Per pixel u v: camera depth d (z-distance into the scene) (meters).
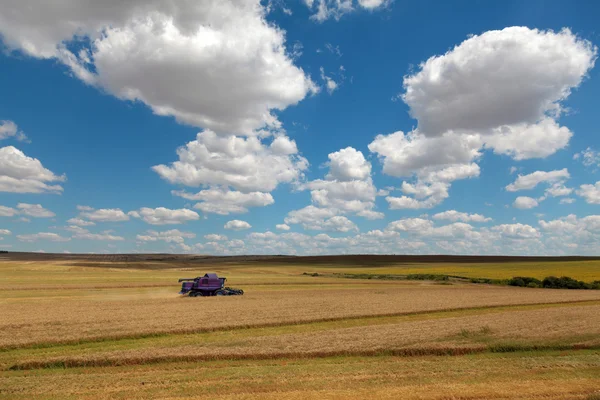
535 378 15.23
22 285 53.12
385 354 19.44
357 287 58.91
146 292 48.22
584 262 120.88
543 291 53.75
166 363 17.73
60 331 22.80
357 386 14.30
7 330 22.91
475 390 13.80
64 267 100.62
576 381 14.80
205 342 21.70
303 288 56.41
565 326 25.16
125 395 13.40
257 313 30.38
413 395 13.34
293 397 13.20
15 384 14.50
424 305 36.47
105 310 30.80
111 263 130.50
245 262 152.62
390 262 143.62
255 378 15.20
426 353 19.66
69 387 14.20
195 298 40.88
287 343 20.58
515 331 23.62
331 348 19.64
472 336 22.33
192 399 13.05
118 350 19.41
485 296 45.12
